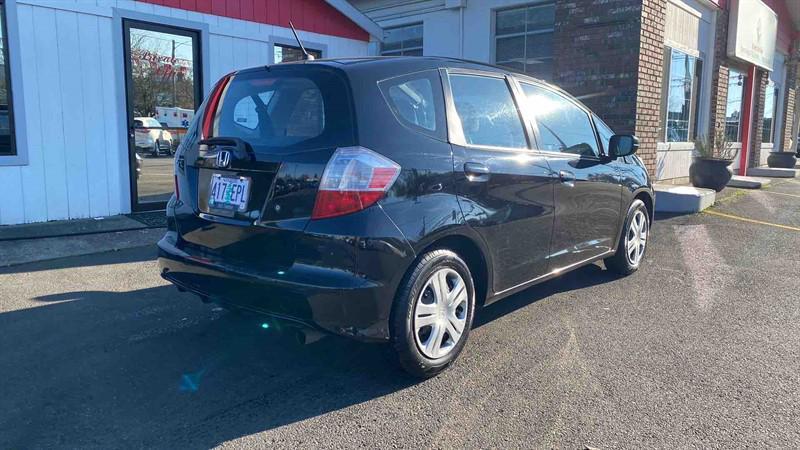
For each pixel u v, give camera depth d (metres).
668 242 7.04
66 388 3.28
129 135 7.84
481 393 3.24
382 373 3.49
